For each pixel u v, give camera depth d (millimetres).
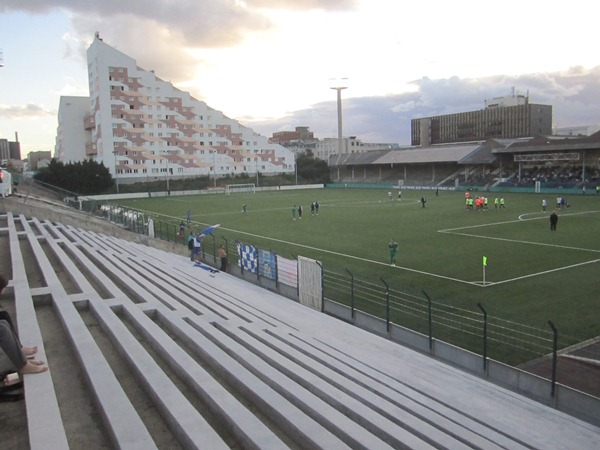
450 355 14008
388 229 42938
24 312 9133
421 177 111938
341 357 11273
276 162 133125
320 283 19094
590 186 77750
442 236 38312
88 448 5312
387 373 11102
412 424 7281
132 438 5164
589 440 8688
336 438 5586
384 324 16453
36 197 48781
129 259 20500
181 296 14070
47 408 5594
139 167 115312
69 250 18297
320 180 125062
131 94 112750
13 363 6348
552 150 83875
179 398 6191
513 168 98250
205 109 123188
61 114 125375
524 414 9633
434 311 19266
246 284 23250
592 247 32062
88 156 126875
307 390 7543
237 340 10383
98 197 89812
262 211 61844
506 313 18859
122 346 7984
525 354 14695
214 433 5383
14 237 18781
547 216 49406
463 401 9938
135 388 6965
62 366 7527
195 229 45562
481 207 57406
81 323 8711
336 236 39750
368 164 120000
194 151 122562
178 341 9469
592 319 17812
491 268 26734
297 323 15477
